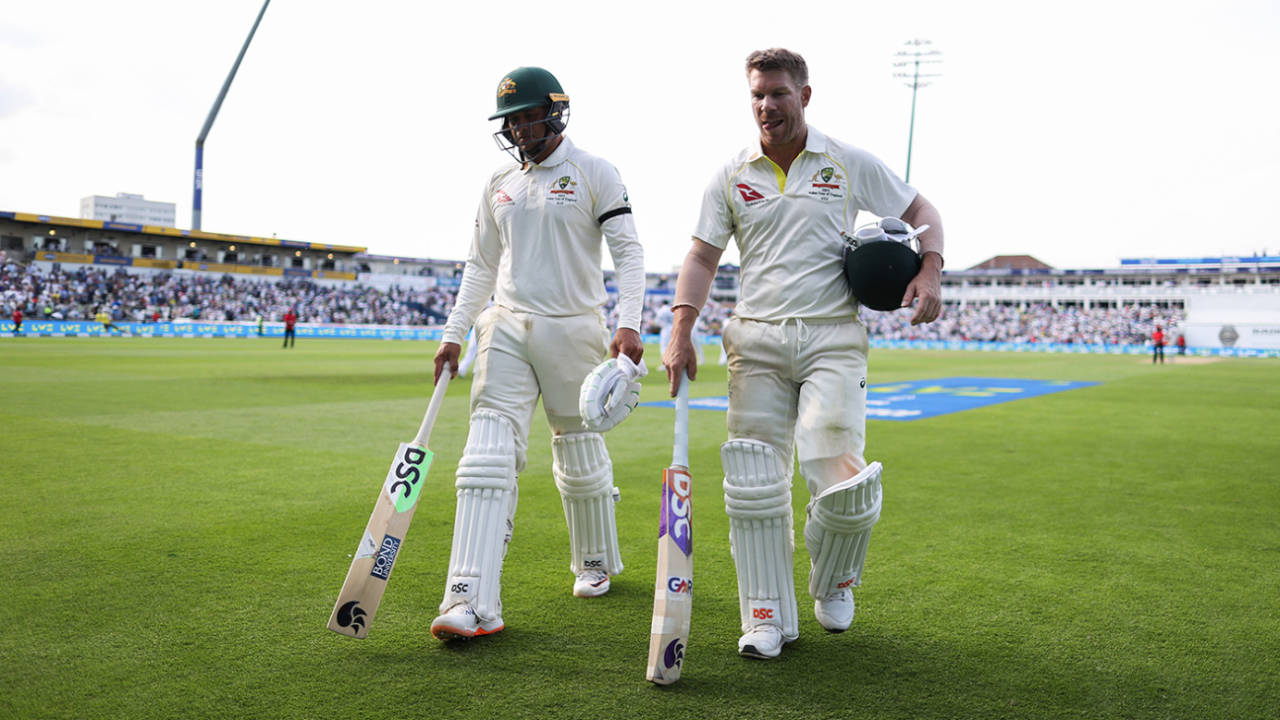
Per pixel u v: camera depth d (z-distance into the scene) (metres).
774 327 2.76
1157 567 3.61
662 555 2.44
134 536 3.90
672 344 2.72
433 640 2.72
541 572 3.51
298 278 53.41
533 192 3.06
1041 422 9.08
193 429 7.46
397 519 2.73
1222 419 9.43
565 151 3.08
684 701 2.28
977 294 61.19
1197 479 5.70
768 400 2.78
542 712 2.20
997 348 45.34
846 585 2.79
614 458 6.41
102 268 45.94
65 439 6.73
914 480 5.64
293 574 3.37
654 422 8.68
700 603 3.15
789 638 2.69
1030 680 2.44
